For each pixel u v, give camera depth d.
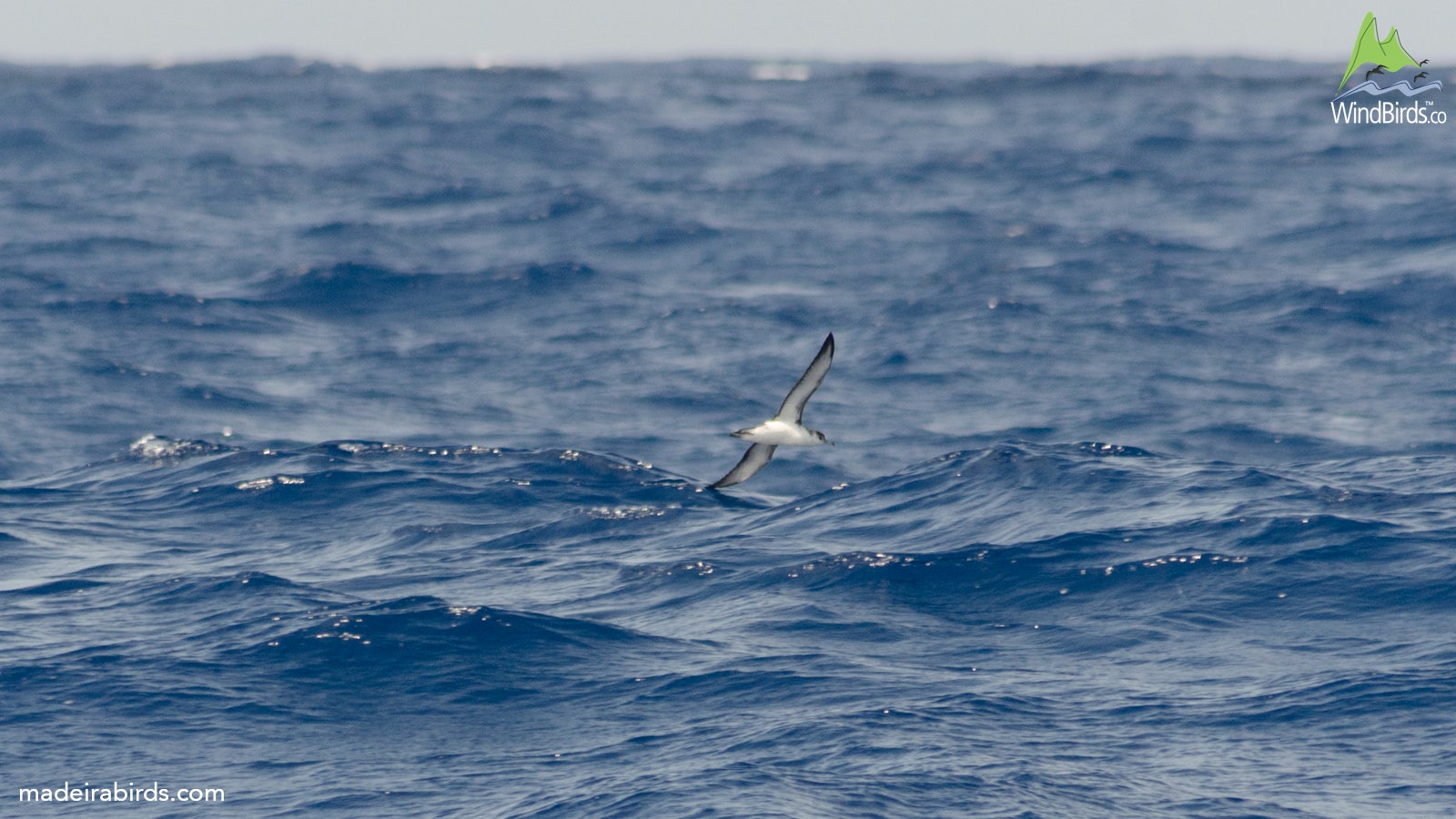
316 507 62.25
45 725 38.16
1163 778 33.25
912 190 184.38
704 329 110.94
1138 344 103.38
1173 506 53.69
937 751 34.78
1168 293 120.12
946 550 50.84
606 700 39.38
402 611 45.19
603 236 151.50
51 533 58.59
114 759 36.34
